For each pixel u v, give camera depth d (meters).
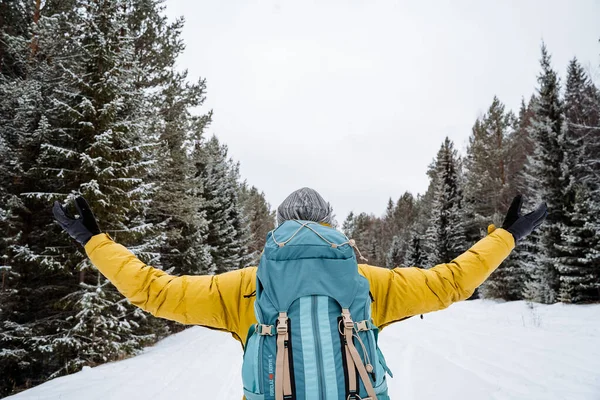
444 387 5.00
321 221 1.59
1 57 9.52
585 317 10.51
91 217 1.50
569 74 20.17
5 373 7.78
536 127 16.16
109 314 8.42
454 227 27.11
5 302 7.66
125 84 8.73
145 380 6.02
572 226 14.37
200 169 23.08
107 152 8.27
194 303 1.42
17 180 8.14
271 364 1.22
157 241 9.64
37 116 8.31
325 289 1.26
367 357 1.23
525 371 5.64
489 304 17.48
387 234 66.50
